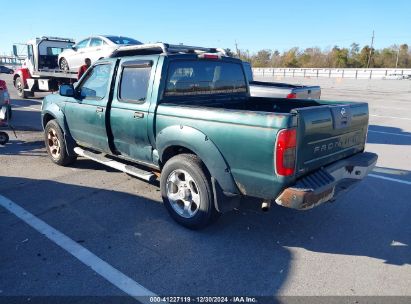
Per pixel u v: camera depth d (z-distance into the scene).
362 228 4.29
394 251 3.79
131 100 4.65
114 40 12.93
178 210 4.25
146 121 4.38
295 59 80.56
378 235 4.12
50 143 6.55
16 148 7.82
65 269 3.38
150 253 3.67
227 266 3.47
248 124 3.40
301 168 3.44
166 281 3.23
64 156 6.25
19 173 6.12
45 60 15.77
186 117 3.93
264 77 46.56
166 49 4.80
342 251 3.77
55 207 4.76
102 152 5.48
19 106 14.27
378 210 4.81
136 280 3.23
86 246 3.79
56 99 6.12
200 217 3.98
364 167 4.12
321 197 3.43
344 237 4.07
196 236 4.03
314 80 39.59
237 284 3.20
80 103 5.49
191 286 3.16
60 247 3.77
